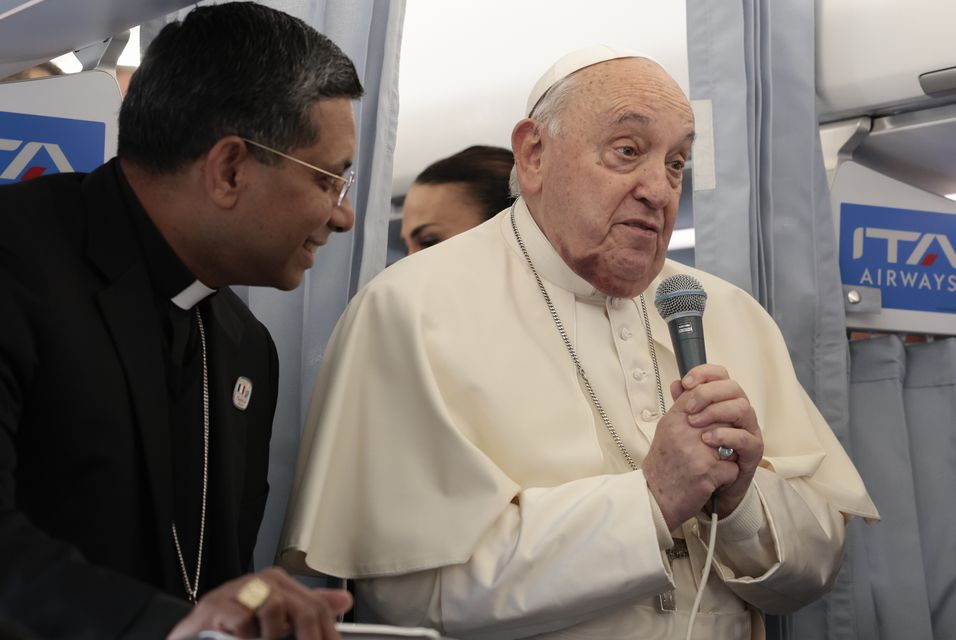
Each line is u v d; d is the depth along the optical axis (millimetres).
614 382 2162
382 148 2426
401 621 1959
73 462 1521
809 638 2740
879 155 3098
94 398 1532
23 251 1555
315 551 1966
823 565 2111
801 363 2812
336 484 2023
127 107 1693
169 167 1661
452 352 2090
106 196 1678
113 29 1982
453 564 1906
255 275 1771
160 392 1620
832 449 2363
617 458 2107
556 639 1940
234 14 1712
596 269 2127
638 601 1936
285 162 1679
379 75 2469
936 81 2850
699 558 2076
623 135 2107
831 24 2990
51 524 1514
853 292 2912
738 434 1896
